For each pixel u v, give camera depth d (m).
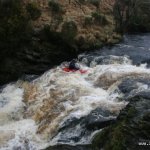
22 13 20.42
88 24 27.50
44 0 26.92
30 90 18.25
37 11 22.00
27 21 20.75
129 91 15.87
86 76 19.02
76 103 15.48
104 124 13.22
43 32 22.42
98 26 28.30
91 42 24.52
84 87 17.19
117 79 17.61
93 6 31.97
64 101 15.86
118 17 30.27
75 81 18.22
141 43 27.33
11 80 19.84
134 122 11.73
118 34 28.50
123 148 11.05
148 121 11.63
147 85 16.36
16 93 18.31
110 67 19.95
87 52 23.91
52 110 15.39
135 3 32.19
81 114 14.34
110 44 26.19
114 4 32.12
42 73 20.69
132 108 12.41
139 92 14.95
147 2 34.81
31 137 14.10
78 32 25.52
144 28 32.75
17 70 20.14
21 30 20.31
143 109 12.34
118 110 14.11
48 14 25.39
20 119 15.77
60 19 24.75
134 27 32.22
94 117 13.73
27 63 20.73
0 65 19.86
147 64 20.95
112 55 22.78
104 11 32.25
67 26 23.36
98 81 17.89
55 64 21.91
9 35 19.69
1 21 19.72
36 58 21.12
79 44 23.95
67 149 12.26
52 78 19.03
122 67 19.95
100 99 15.57
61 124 14.16
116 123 12.23
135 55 23.02
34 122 15.28
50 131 14.12
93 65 21.31
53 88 17.53
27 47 21.17
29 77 20.00
